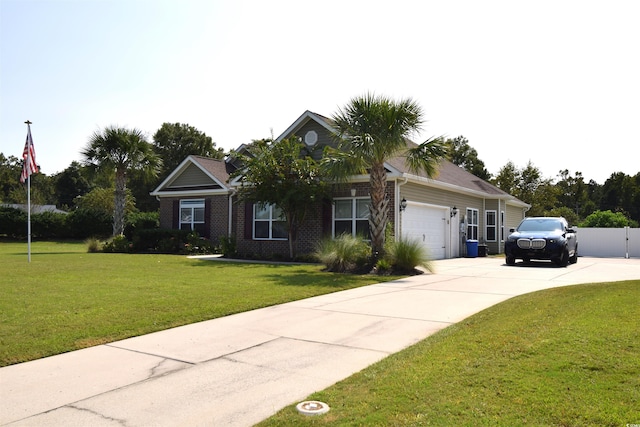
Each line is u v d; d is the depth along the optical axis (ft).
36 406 13.96
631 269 53.52
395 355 18.70
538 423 11.75
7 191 231.30
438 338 21.03
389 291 35.60
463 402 13.17
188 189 86.07
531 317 23.77
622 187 208.54
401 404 13.32
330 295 33.63
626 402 12.74
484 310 27.50
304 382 16.01
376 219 49.57
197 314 26.05
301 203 62.90
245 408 13.83
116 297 30.76
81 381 16.07
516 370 15.57
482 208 89.45
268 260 66.44
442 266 57.57
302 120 69.92
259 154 65.16
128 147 86.74
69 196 235.40
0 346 19.53
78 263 56.75
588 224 108.58
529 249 57.72
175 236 82.64
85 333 21.66
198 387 15.55
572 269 53.52
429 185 68.49
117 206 88.69
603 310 24.35
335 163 50.93
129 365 17.80
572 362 16.05
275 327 23.89
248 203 73.26
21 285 36.17
